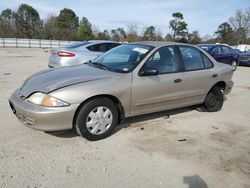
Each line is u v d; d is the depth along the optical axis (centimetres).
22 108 363
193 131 464
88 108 380
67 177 307
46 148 371
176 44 504
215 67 561
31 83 400
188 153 380
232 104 666
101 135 404
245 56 1670
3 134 405
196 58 529
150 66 447
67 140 399
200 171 336
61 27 5944
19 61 1510
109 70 438
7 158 339
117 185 298
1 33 5166
